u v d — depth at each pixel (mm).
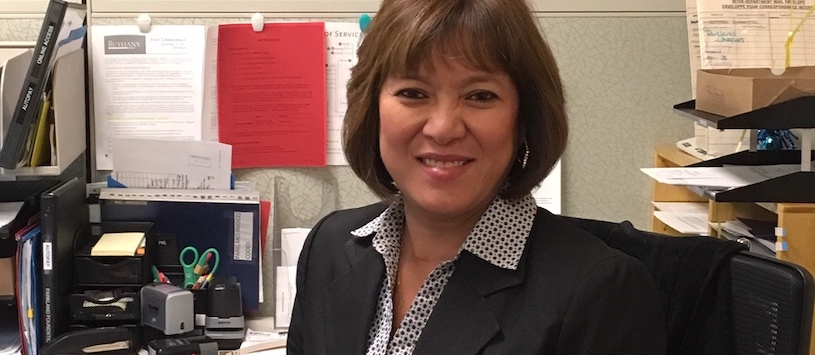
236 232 1507
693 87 1427
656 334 840
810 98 1059
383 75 867
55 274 1312
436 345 853
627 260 852
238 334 1408
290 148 1546
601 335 806
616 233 1063
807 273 816
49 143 1364
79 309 1357
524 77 840
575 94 1576
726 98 1143
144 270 1400
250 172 1558
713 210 1322
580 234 902
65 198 1354
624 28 1562
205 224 1502
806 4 1333
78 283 1380
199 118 1528
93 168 1539
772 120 1066
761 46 1314
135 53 1515
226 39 1513
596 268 832
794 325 812
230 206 1498
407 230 985
